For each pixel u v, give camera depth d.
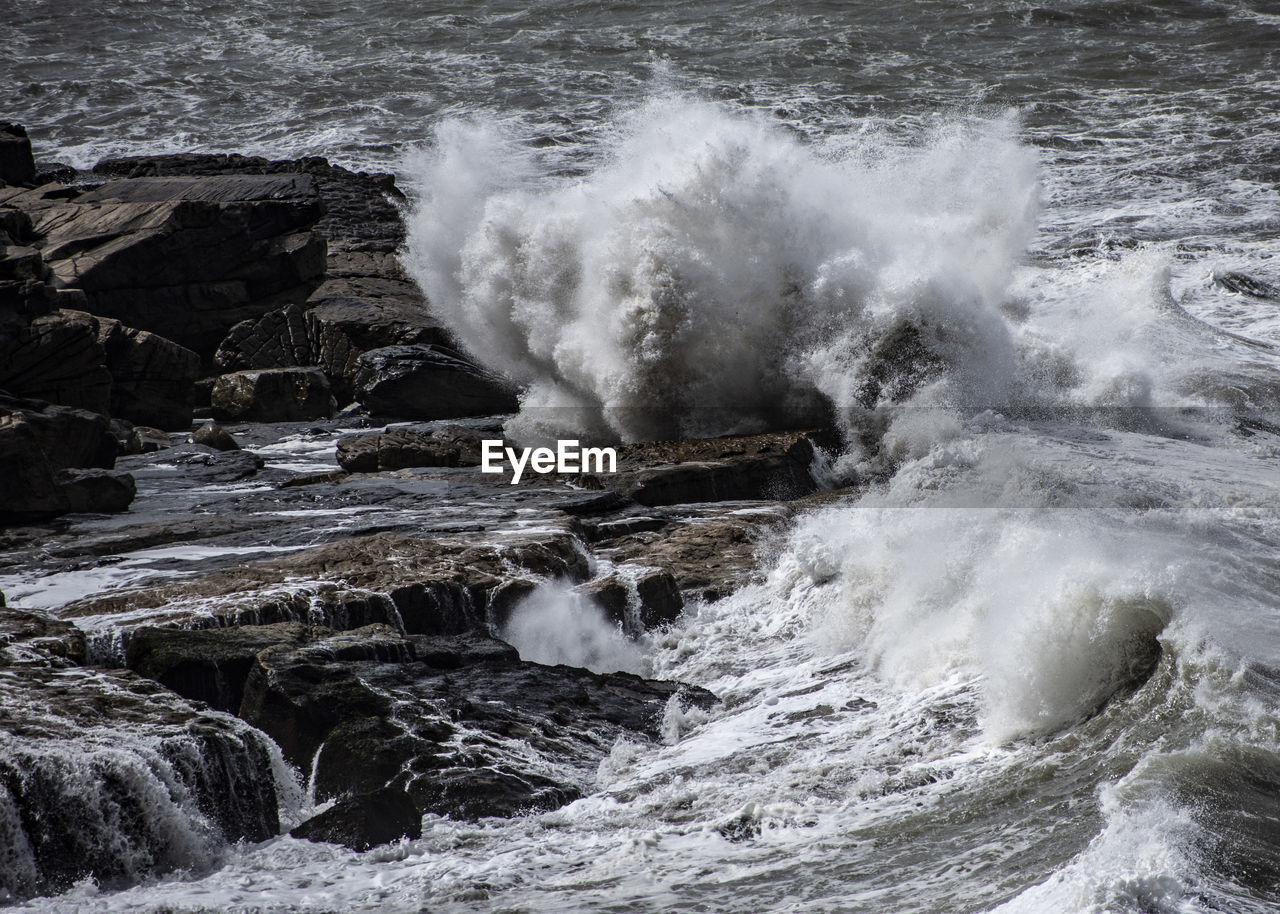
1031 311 63.50
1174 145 112.81
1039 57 143.62
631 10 170.75
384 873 18.84
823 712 25.70
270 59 156.50
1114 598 22.58
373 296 74.62
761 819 19.72
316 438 57.91
